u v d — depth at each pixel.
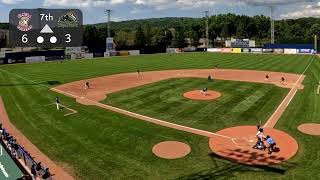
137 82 58.41
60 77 66.81
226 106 40.03
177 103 42.09
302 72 66.81
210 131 31.70
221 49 130.00
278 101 42.03
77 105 42.88
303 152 26.44
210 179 22.67
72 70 77.38
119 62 94.38
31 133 33.16
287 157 25.59
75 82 60.47
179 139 29.88
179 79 60.00
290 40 128.75
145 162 25.56
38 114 39.62
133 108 40.56
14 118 38.72
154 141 29.58
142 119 35.88
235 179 22.48
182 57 107.06
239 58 99.94
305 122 33.66
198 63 87.56
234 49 126.25
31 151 28.48
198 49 135.75
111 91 51.22
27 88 55.78
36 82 61.38
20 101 46.66
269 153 26.16
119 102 43.84
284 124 33.19
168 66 81.81
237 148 27.56
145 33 179.75
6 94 51.75
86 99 46.22
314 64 79.19
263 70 71.50
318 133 30.50
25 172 24.38
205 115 36.72
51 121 36.66
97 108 41.03
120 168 24.77
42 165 25.67
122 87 54.12
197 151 27.20
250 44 128.75
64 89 53.97
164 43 166.38
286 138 29.45
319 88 49.66
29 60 97.81
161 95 46.84
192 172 23.75
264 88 50.25
